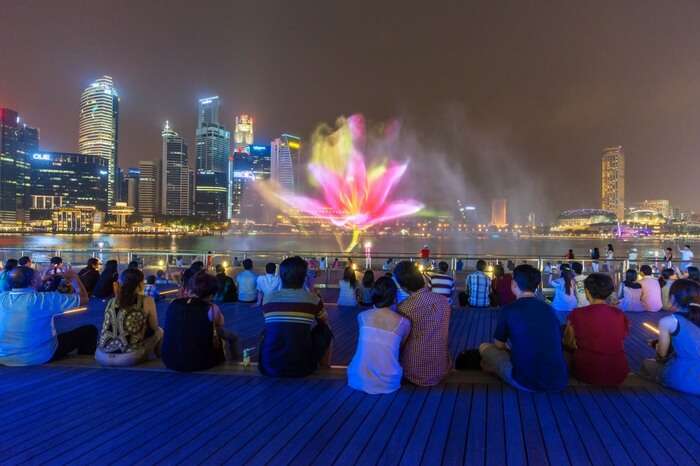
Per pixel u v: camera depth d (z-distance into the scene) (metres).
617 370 4.94
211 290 5.69
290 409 4.48
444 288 9.49
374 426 4.09
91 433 3.96
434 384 5.05
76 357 6.20
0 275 9.16
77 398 4.77
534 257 17.11
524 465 3.42
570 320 5.18
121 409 4.48
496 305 11.48
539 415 4.31
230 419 4.25
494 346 5.37
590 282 5.13
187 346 5.50
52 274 8.04
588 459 3.51
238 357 6.27
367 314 5.00
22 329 5.73
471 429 4.02
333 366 5.86
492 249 95.06
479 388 5.01
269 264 11.38
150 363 5.93
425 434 3.93
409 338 5.07
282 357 5.29
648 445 3.73
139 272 6.03
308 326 5.40
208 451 3.64
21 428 4.05
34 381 5.27
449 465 3.42
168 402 4.66
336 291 14.91
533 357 4.75
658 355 5.12
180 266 18.97
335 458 3.52
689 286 4.89
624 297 10.50
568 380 5.17
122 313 5.82
